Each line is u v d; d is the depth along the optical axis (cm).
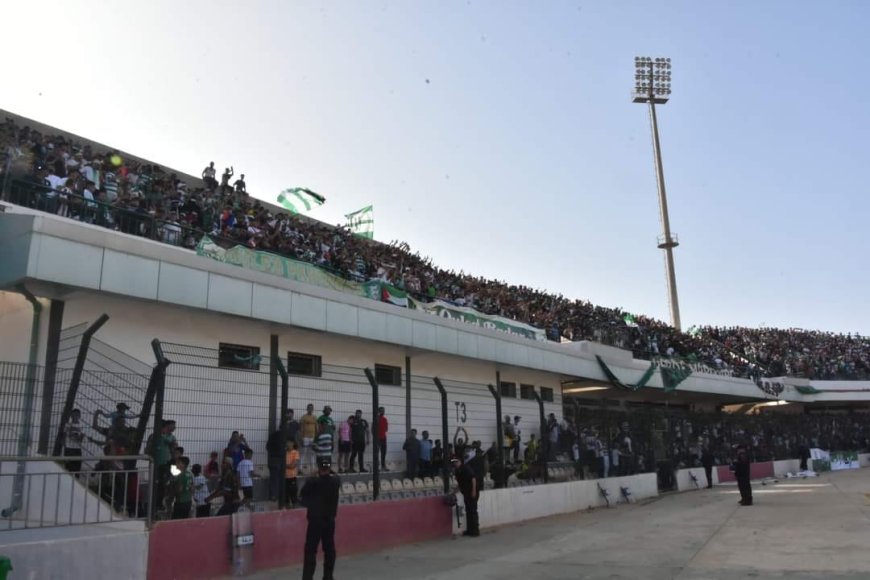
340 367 1661
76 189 1510
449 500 1505
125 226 1580
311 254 2177
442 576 1032
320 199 3150
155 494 974
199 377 1357
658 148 6159
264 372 1565
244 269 1520
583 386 3161
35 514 1056
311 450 1450
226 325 1542
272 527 1105
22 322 1280
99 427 1116
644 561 1114
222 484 1155
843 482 2762
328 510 973
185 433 1329
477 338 2211
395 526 1362
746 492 1945
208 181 2422
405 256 3180
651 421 2661
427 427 2027
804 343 5838
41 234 1180
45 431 1117
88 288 1229
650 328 4306
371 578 1026
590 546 1300
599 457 2222
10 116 2019
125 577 904
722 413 3297
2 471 1058
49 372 1183
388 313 1880
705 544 1265
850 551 1117
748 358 4919
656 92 6231
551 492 1911
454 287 3067
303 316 1631
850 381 4844
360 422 1647
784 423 3753
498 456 1788
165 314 1433
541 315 3403
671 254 5997
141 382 1273
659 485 2620
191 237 1725
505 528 1631
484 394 2241
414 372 2048
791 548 1175
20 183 1411
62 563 848
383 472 1648
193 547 988
